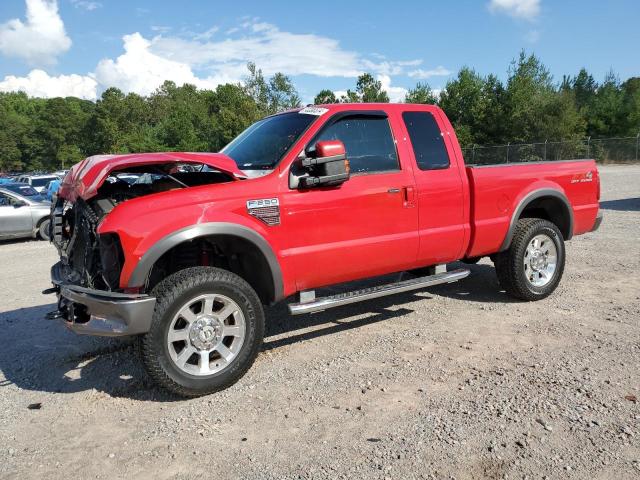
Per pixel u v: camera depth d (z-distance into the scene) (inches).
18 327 225.5
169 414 143.3
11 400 156.5
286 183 165.9
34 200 535.5
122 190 174.4
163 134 2918.3
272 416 139.2
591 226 250.5
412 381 155.3
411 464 114.7
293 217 166.2
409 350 179.3
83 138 3816.4
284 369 168.7
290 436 129.0
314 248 170.7
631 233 380.2
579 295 233.8
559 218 243.0
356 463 116.3
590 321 199.3
